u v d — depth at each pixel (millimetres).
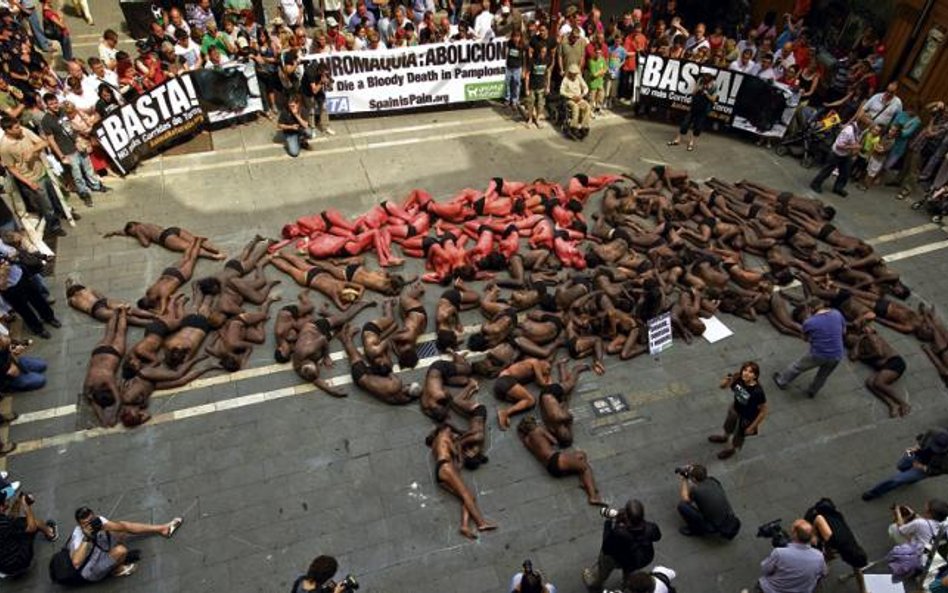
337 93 15859
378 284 11414
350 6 18250
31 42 15852
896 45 16047
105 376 9570
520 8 20688
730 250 12578
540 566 8211
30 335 10719
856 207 14398
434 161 15164
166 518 8516
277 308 11305
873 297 11742
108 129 13547
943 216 14086
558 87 16984
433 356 10656
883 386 10375
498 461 9305
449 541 8430
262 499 8773
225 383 10148
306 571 8070
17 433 9359
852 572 8227
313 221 12555
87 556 7496
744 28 19391
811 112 15602
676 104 16641
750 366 8508
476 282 11914
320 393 10102
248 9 16625
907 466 8711
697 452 9586
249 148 15188
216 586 7902
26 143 11430
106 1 20562
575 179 13922
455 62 16234
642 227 13133
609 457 9461
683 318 11242
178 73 14453
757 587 7625
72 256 12148
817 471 9438
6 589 7734
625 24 17203
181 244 12172
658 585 6605
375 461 9242
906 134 14219
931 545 7500
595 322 10797
